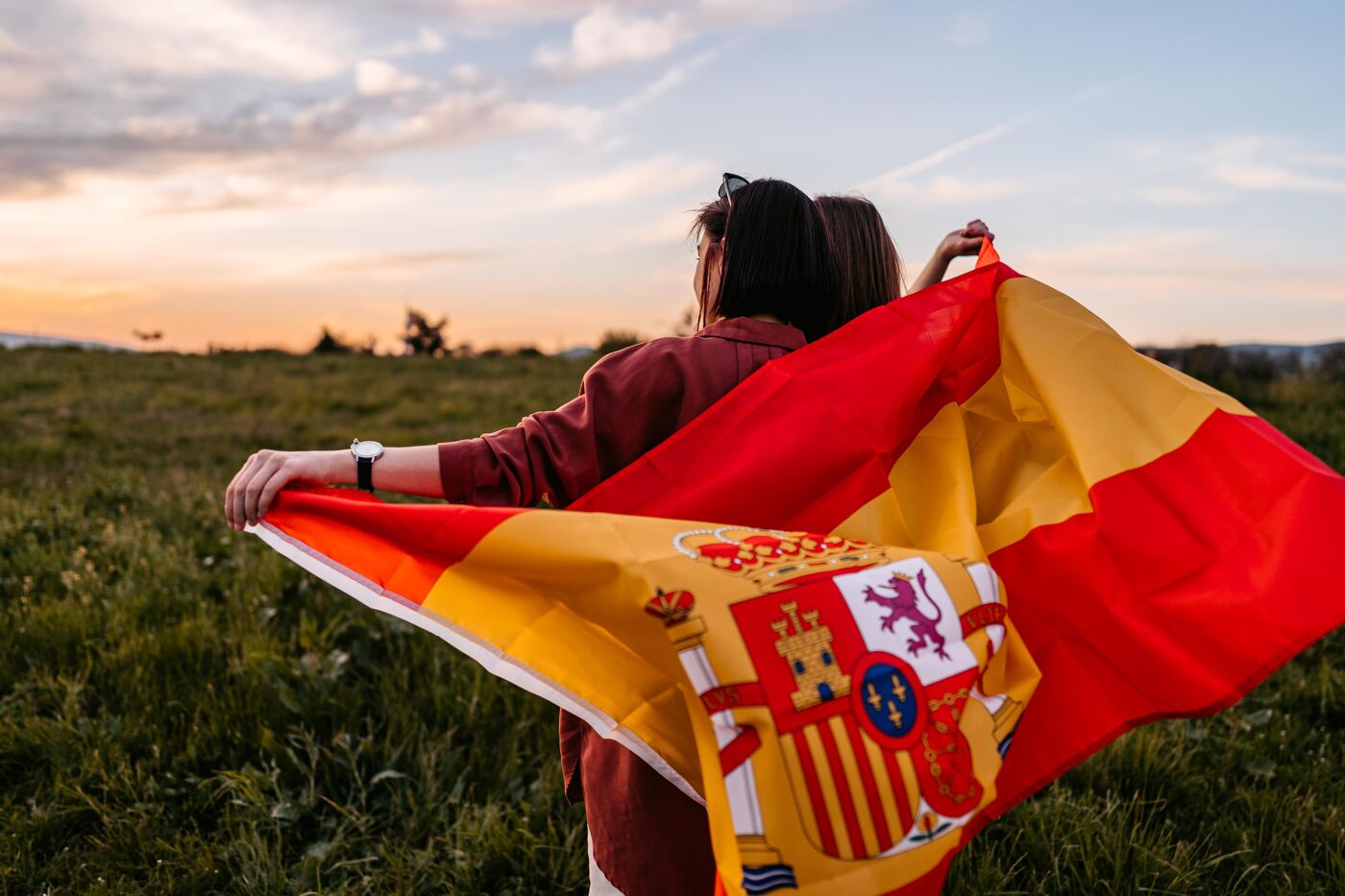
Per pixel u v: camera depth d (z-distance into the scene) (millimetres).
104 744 2832
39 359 20000
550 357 29906
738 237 1598
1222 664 1441
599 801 1515
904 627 1229
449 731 2947
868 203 1865
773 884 1101
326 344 37469
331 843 2479
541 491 1467
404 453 1429
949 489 1581
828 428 1496
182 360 22125
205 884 2369
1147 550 1512
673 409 1515
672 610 1197
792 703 1148
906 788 1154
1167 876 2350
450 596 1461
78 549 4559
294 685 3229
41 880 2385
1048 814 2586
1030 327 1672
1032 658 1469
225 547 4906
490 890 2428
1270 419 9625
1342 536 1399
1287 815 2562
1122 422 1580
